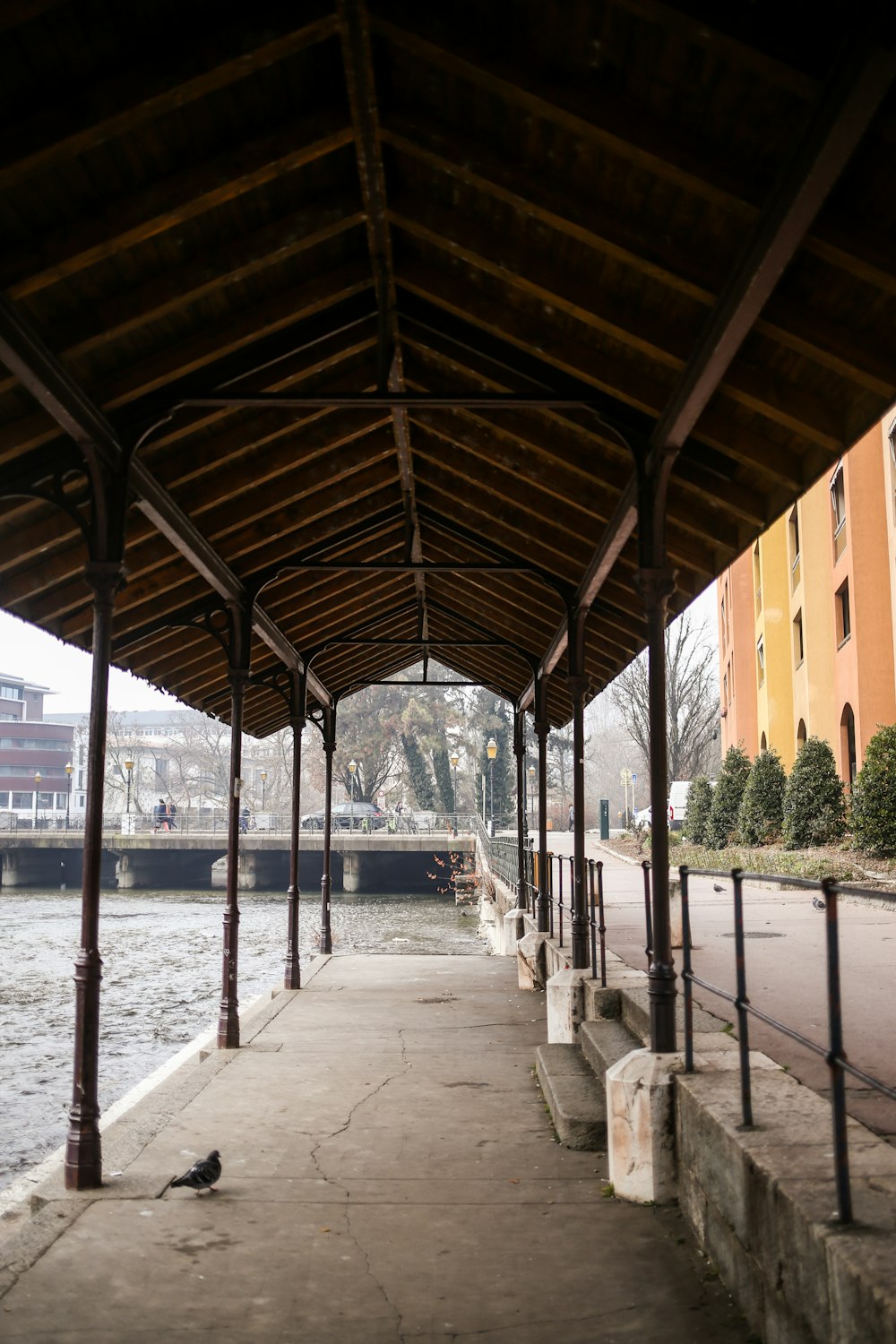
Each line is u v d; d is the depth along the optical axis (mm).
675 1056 5215
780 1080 4680
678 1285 4004
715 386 4945
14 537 6719
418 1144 6066
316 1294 4016
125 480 5832
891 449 18031
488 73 4047
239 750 9273
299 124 4570
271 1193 5219
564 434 7141
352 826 48031
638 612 9422
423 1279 4129
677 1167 4902
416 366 7215
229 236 5141
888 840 15953
